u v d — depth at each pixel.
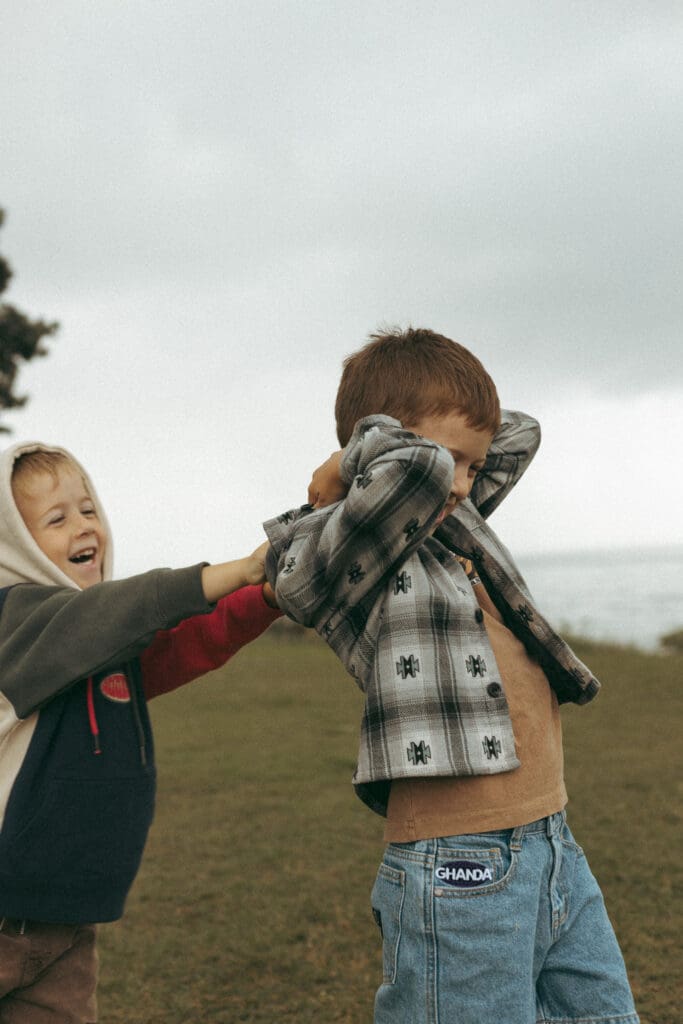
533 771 1.89
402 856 1.84
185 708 9.16
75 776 2.00
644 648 13.78
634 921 3.56
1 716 2.03
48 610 2.01
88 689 2.04
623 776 5.98
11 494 2.16
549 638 2.01
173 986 3.15
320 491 1.96
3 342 19.17
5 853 1.98
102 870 2.04
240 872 4.29
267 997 3.06
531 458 2.45
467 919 1.76
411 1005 1.78
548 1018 1.90
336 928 3.61
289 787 5.94
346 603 1.85
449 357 1.97
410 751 1.78
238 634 2.26
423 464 1.74
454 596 1.90
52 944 2.05
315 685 10.62
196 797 5.73
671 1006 2.88
